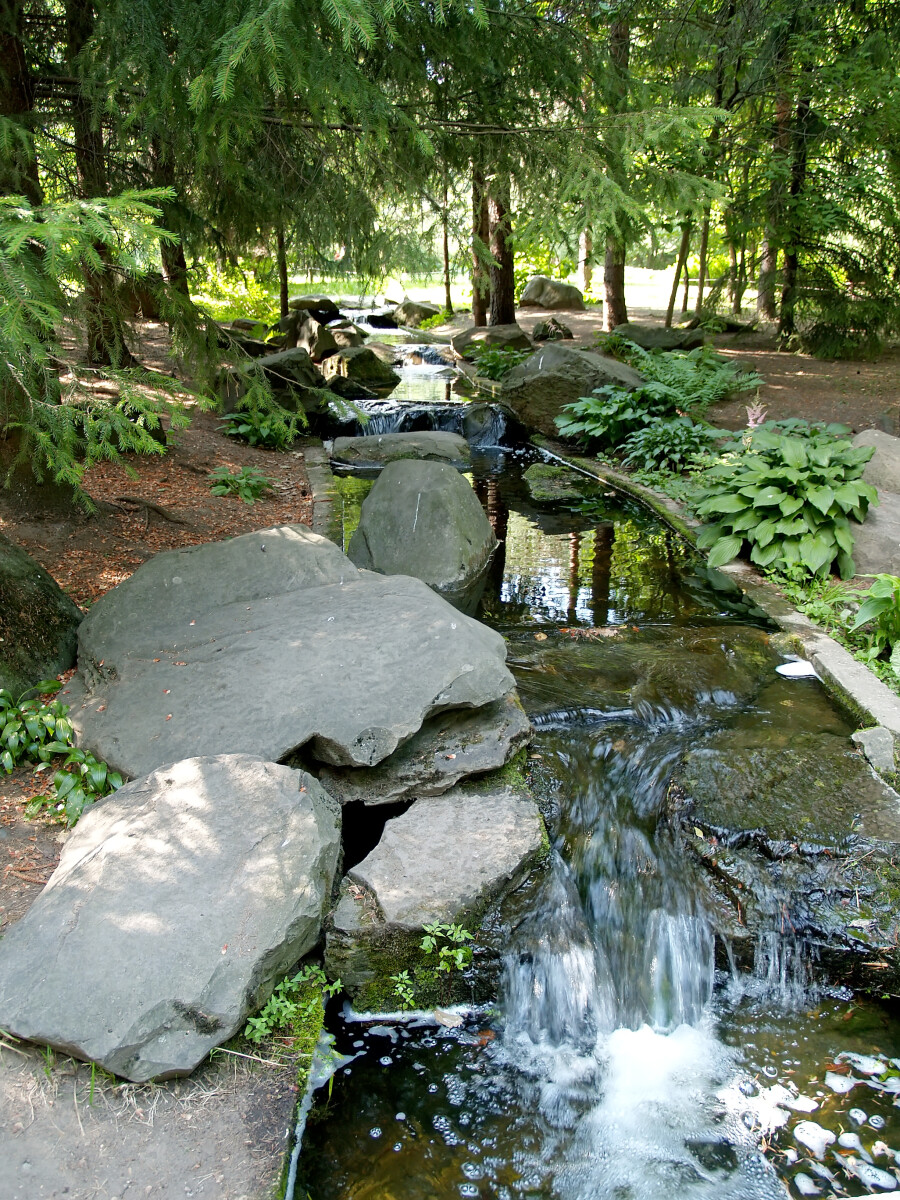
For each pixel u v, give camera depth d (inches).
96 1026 104.0
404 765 157.2
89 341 209.6
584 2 312.0
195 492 327.9
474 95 250.5
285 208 234.2
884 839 148.9
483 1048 129.7
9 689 169.0
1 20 207.6
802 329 627.2
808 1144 115.0
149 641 178.7
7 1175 92.7
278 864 123.2
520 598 252.2
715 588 260.4
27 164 200.2
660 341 596.1
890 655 208.7
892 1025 134.8
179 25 174.4
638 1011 137.9
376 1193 107.4
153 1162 95.9
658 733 181.3
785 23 487.2
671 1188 109.2
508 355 585.6
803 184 561.9
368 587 193.5
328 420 454.9
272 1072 109.3
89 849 125.0
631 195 237.8
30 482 251.6
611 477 374.9
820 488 262.2
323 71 173.5
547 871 146.9
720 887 147.9
